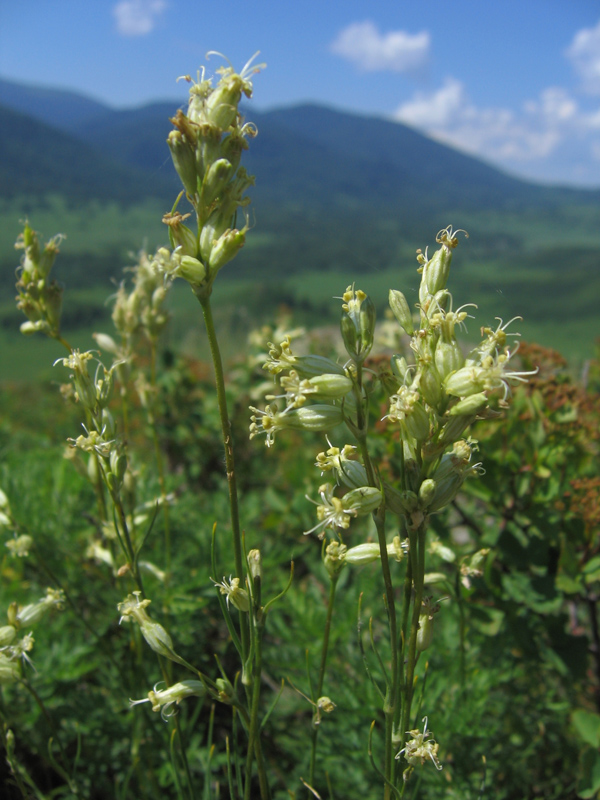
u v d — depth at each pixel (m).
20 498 4.38
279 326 7.23
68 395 2.49
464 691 2.95
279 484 6.02
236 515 1.72
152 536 4.26
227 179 1.59
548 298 122.56
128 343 3.26
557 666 3.39
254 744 1.82
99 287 162.12
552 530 3.46
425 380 1.57
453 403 1.59
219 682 1.86
